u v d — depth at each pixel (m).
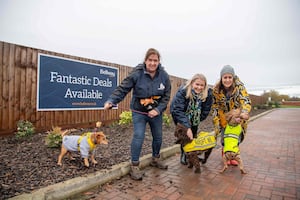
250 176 3.85
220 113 4.56
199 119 4.36
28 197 2.54
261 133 8.77
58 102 6.47
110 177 3.53
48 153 4.31
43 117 6.13
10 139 5.22
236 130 4.16
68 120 6.76
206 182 3.56
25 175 3.21
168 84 3.99
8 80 5.41
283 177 3.81
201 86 4.03
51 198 2.73
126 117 7.17
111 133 6.61
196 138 4.14
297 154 5.39
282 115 18.92
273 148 6.06
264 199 2.99
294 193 3.18
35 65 5.94
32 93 5.89
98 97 7.66
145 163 4.29
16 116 5.57
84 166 3.71
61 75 6.53
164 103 3.88
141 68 3.72
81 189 3.08
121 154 4.52
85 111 7.25
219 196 3.06
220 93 4.39
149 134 6.68
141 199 2.94
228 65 4.22
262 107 27.88
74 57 6.87
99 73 7.66
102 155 4.39
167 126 8.30
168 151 5.09
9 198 2.49
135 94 3.79
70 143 3.64
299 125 11.51
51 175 3.26
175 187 3.34
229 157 3.98
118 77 8.42
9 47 5.43
